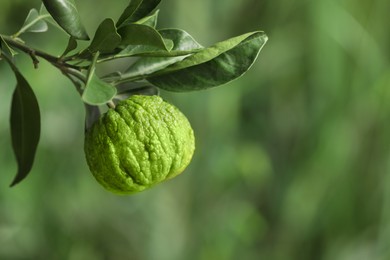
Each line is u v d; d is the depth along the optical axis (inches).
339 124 217.9
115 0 211.2
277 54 221.8
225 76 74.5
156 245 215.8
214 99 211.9
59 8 68.3
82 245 211.3
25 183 198.7
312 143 220.1
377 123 220.1
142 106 74.2
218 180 219.6
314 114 219.8
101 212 212.7
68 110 202.7
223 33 222.1
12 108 80.2
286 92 223.0
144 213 215.2
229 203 222.4
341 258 220.5
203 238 220.1
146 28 66.9
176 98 209.6
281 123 225.0
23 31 81.4
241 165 215.9
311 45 217.9
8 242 201.5
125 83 80.8
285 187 224.2
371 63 216.7
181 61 73.7
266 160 216.4
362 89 217.6
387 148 219.1
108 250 215.2
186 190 218.1
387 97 217.5
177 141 73.9
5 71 189.0
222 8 218.7
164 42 67.5
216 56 74.2
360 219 222.4
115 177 73.4
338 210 221.9
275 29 221.3
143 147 73.0
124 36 68.4
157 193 216.1
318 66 217.6
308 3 216.1
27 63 192.5
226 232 221.6
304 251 227.9
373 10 215.6
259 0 223.0
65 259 208.8
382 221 218.8
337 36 215.5
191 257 219.6
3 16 200.1
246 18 223.3
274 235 229.6
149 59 77.4
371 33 215.9
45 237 207.2
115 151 72.9
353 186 220.8
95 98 63.7
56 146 204.1
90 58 71.6
